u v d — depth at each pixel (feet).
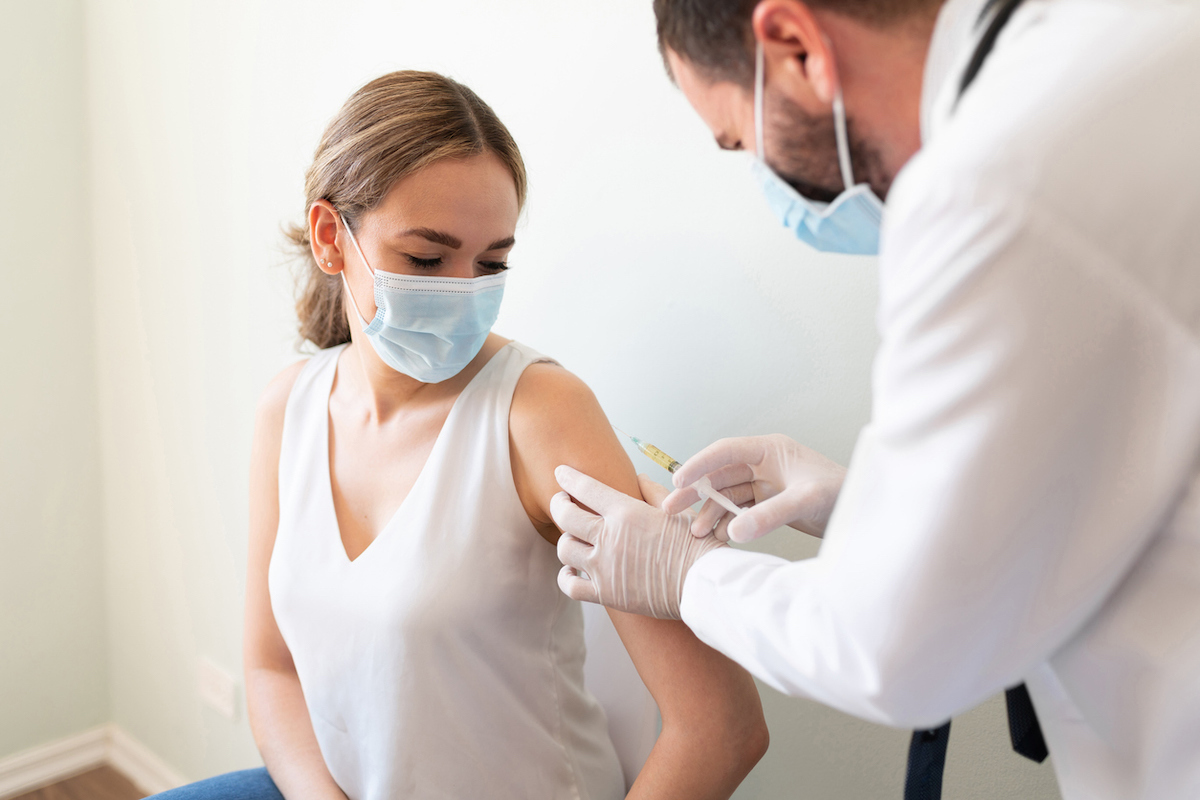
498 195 3.44
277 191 6.15
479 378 3.84
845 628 1.94
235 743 7.38
